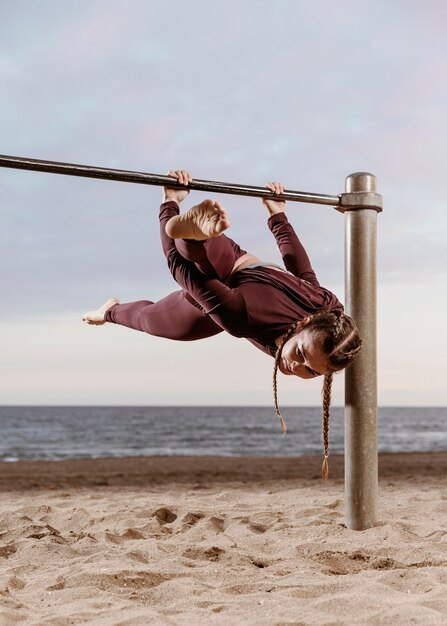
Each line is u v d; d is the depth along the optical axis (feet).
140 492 20.10
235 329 7.43
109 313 9.56
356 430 10.23
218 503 14.96
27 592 7.22
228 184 8.96
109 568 7.95
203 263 7.19
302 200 9.71
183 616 6.04
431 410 515.50
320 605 6.14
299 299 7.65
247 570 8.01
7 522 12.04
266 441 122.72
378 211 10.39
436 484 20.56
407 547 8.87
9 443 116.67
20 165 8.00
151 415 309.22
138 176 8.37
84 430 167.12
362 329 10.14
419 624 5.43
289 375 8.02
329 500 14.65
